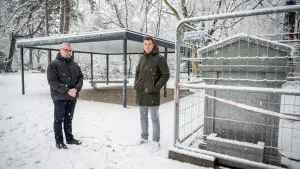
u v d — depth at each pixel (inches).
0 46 901.2
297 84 106.7
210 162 106.3
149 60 129.4
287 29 403.9
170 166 109.2
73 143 138.0
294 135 152.3
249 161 98.0
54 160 115.8
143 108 136.8
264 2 443.5
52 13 887.1
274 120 101.7
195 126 173.2
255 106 106.0
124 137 152.0
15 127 175.6
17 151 126.9
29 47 382.6
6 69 944.3
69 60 129.7
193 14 574.6
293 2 392.5
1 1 743.1
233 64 109.4
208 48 115.0
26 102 295.4
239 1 467.5
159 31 936.9
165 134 159.3
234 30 476.7
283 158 113.1
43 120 199.2
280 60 97.8
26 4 783.1
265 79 98.9
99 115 219.8
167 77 127.6
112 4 858.1
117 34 251.6
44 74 862.5
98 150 129.2
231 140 107.4
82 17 829.2
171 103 297.7
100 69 816.3
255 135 107.6
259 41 100.6
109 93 409.4
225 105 115.0
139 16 884.0
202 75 120.2
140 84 133.0
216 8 526.6
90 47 396.2
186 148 115.3
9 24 789.9
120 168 107.7
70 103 132.8
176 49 116.1
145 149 130.3
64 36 303.1
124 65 259.1
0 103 286.2
